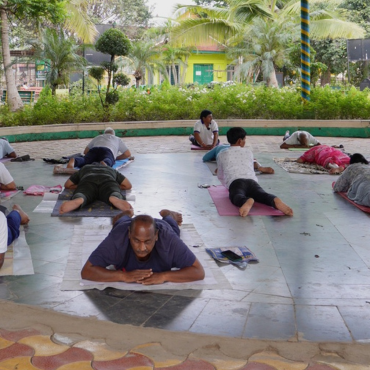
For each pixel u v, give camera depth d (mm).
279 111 15227
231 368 2877
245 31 20359
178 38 21406
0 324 3328
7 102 15828
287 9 20297
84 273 3980
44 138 13703
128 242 3906
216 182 7910
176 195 7051
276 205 6078
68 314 3477
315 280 4184
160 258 3965
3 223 4156
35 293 3869
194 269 3988
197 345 3088
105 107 15094
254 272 4344
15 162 9664
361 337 3252
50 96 14820
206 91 15977
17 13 15219
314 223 5785
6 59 15523
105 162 8203
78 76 21672
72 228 5465
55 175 8352
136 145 12375
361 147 12305
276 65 20500
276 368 2875
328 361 2941
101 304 3682
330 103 15023
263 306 3689
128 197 6777
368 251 4883
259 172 8711
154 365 2904
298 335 3266
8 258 4539
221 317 3512
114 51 14445
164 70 24500
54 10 15094
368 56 20453
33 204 6461
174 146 12180
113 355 2998
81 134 14125
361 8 27281
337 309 3654
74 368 2881
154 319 3471
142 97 15398
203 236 5305
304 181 8070
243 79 21906
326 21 20547
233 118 15477
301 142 11797
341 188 7102
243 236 5316
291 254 4793
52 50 16125
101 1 33250
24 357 2979
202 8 22172
